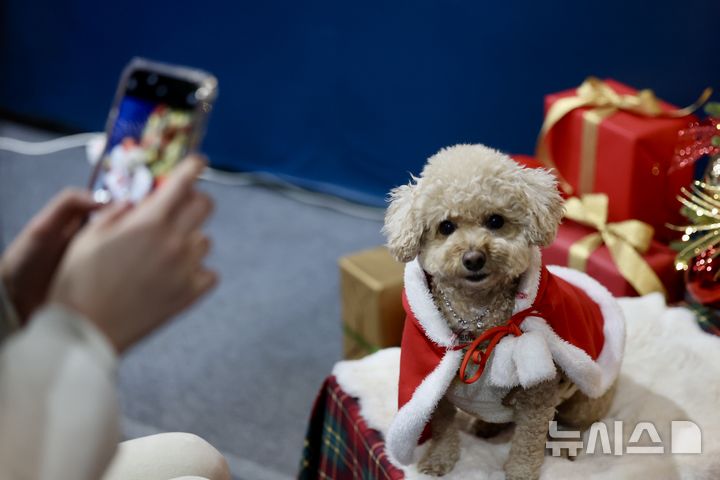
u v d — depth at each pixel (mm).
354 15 2518
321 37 2619
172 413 1979
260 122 2912
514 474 1065
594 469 1090
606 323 1157
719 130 1412
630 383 1239
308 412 1963
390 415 1206
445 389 1020
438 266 982
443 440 1107
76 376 505
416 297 1040
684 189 1552
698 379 1235
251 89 2869
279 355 2162
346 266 1769
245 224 2775
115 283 527
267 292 2424
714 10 1847
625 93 1722
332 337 2219
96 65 3270
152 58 3064
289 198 2898
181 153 717
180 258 547
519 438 1065
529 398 1033
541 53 2191
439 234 1013
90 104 3393
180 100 740
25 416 500
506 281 1002
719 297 1394
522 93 2283
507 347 1001
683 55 1936
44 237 630
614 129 1577
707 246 1405
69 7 3203
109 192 739
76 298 523
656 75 2004
